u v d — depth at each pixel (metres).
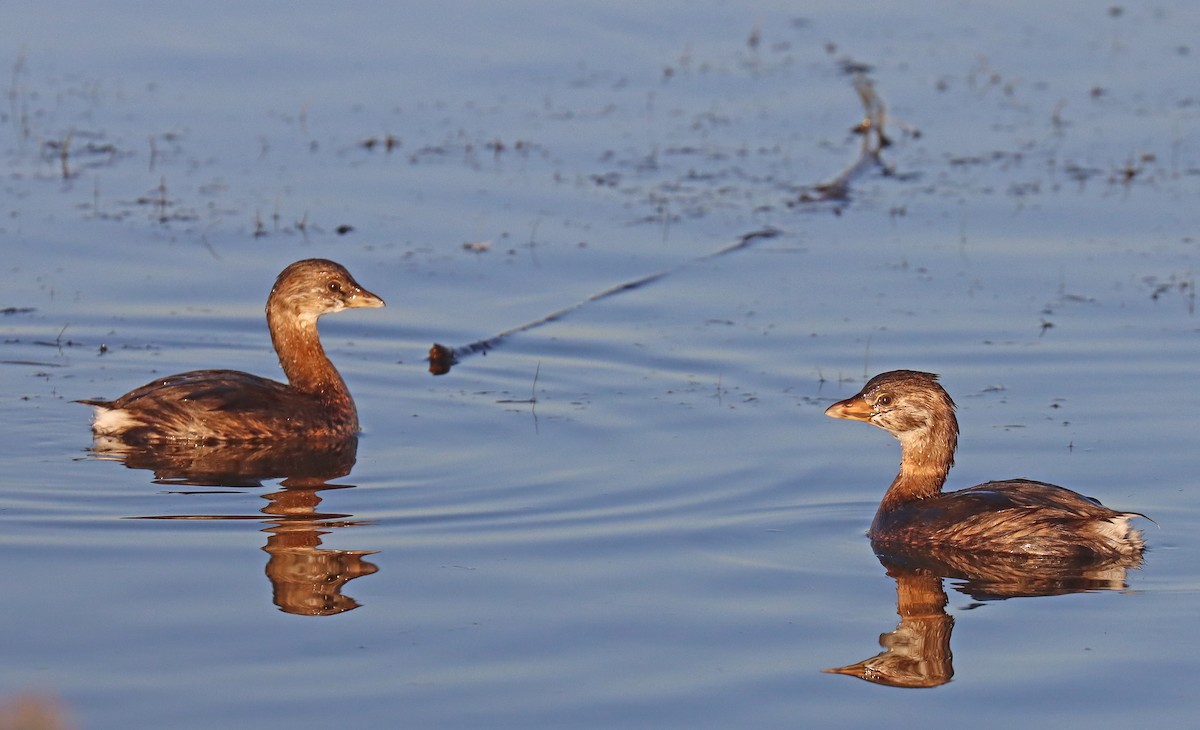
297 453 20.67
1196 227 29.83
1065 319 25.39
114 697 13.55
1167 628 15.31
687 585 16.31
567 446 20.80
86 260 27.72
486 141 35.00
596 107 37.69
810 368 23.72
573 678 14.18
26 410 21.83
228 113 36.34
